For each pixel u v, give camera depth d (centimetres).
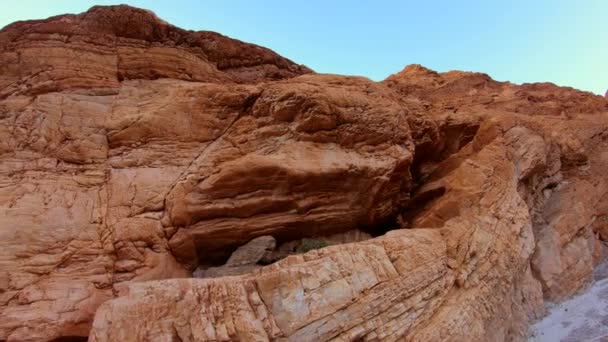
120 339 727
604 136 2202
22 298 880
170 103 1250
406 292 995
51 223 980
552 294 1533
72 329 898
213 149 1238
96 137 1160
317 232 1332
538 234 1692
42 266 931
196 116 1260
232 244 1208
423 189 1670
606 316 1400
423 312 1006
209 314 782
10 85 1190
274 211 1239
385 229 1591
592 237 1866
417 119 1658
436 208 1516
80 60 1262
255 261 1168
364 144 1380
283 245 1287
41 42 1251
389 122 1416
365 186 1338
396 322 931
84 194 1063
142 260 1052
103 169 1123
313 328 823
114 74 1304
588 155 2112
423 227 1499
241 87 1332
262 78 1650
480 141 1725
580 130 2155
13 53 1230
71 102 1178
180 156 1201
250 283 851
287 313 820
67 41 1280
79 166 1106
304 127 1277
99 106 1212
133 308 766
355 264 959
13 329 843
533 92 2459
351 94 1387
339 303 875
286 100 1271
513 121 1762
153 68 1363
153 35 1439
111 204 1081
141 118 1199
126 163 1147
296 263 918
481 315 1124
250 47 1683
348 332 855
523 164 1669
